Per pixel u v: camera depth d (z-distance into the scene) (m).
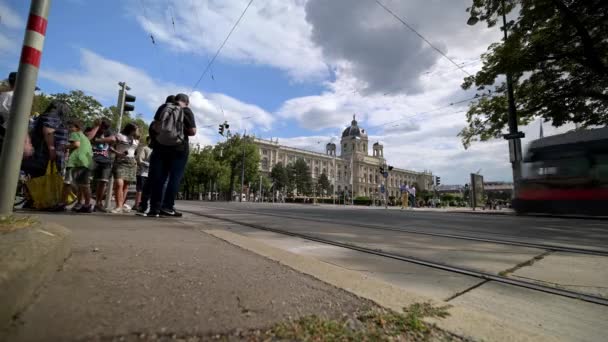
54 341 1.05
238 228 5.44
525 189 13.03
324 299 1.73
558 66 14.97
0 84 5.09
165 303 1.47
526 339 1.43
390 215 11.28
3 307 1.08
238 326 1.31
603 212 10.73
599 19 13.26
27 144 5.55
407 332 1.42
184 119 5.67
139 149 7.56
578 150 11.66
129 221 4.62
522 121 18.39
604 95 14.58
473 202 26.73
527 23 14.20
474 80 16.06
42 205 5.55
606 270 2.97
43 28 2.80
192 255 2.54
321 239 4.46
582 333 1.67
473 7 15.97
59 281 1.63
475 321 1.59
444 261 3.27
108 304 1.40
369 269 2.87
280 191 86.12
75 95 31.44
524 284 2.46
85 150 5.79
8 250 1.45
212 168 57.41
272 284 1.92
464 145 19.75
